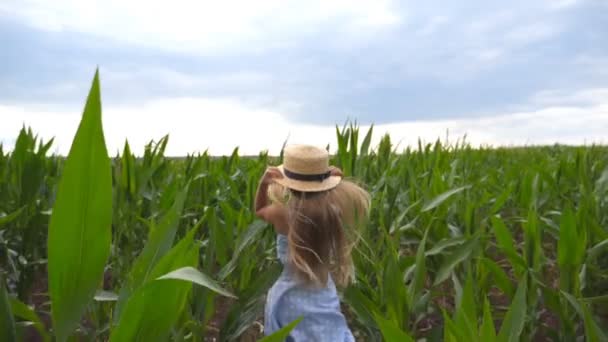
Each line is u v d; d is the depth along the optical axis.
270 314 2.11
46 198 3.55
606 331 2.64
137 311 1.15
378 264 2.63
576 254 2.45
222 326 2.19
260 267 2.95
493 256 4.00
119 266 2.93
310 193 2.08
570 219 2.43
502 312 3.05
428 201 3.09
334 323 2.10
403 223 3.62
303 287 2.09
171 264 1.28
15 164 3.47
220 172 3.97
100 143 1.12
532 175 4.07
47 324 3.08
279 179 2.15
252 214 3.05
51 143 3.84
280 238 2.17
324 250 2.06
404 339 1.36
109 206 1.15
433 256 3.26
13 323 1.29
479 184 4.66
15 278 3.02
